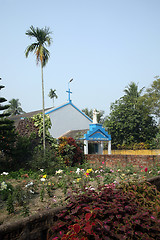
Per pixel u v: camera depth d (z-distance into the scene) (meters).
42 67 14.86
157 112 39.84
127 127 37.44
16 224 3.03
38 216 3.33
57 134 25.23
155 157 11.90
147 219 3.47
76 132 25.09
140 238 3.37
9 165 12.41
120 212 3.50
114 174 10.80
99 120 47.34
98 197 3.79
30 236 3.16
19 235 3.04
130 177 9.88
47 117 15.37
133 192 4.43
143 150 31.75
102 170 11.03
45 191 7.30
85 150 22.44
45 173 11.06
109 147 25.09
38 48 14.75
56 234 3.17
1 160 12.41
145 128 37.41
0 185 7.03
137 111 38.22
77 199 3.66
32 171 11.90
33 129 15.01
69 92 27.34
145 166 12.07
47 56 15.13
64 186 7.41
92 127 24.19
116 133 37.88
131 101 41.31
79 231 3.02
